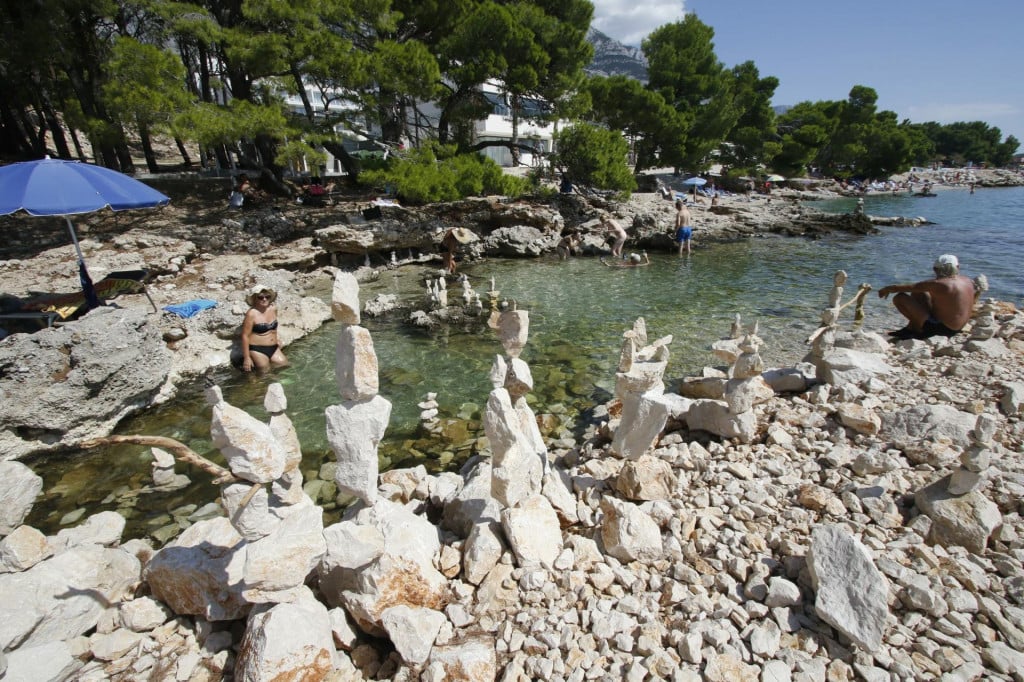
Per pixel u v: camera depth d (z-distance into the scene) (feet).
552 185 96.99
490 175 73.10
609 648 11.75
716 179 166.30
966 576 12.98
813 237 90.27
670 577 13.85
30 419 23.72
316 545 11.38
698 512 16.12
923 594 12.16
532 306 48.52
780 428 21.18
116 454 24.41
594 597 13.19
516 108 84.28
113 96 52.01
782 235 93.50
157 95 50.16
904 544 14.25
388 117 74.69
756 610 12.40
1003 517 15.16
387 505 14.21
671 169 197.36
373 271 59.11
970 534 14.01
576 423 26.76
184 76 57.77
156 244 52.60
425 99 65.05
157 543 18.31
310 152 58.59
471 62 74.38
